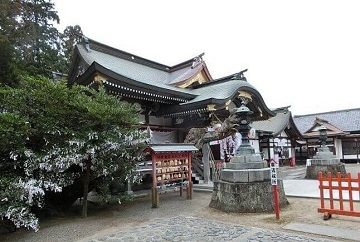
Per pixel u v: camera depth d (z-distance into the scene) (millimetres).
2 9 15930
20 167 7230
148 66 20781
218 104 13844
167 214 8812
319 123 31500
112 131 8359
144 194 12508
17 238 6680
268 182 8844
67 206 9625
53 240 6445
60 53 26078
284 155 29391
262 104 16906
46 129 7410
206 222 7488
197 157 16312
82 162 7953
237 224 7238
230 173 9133
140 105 14852
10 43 14109
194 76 18750
